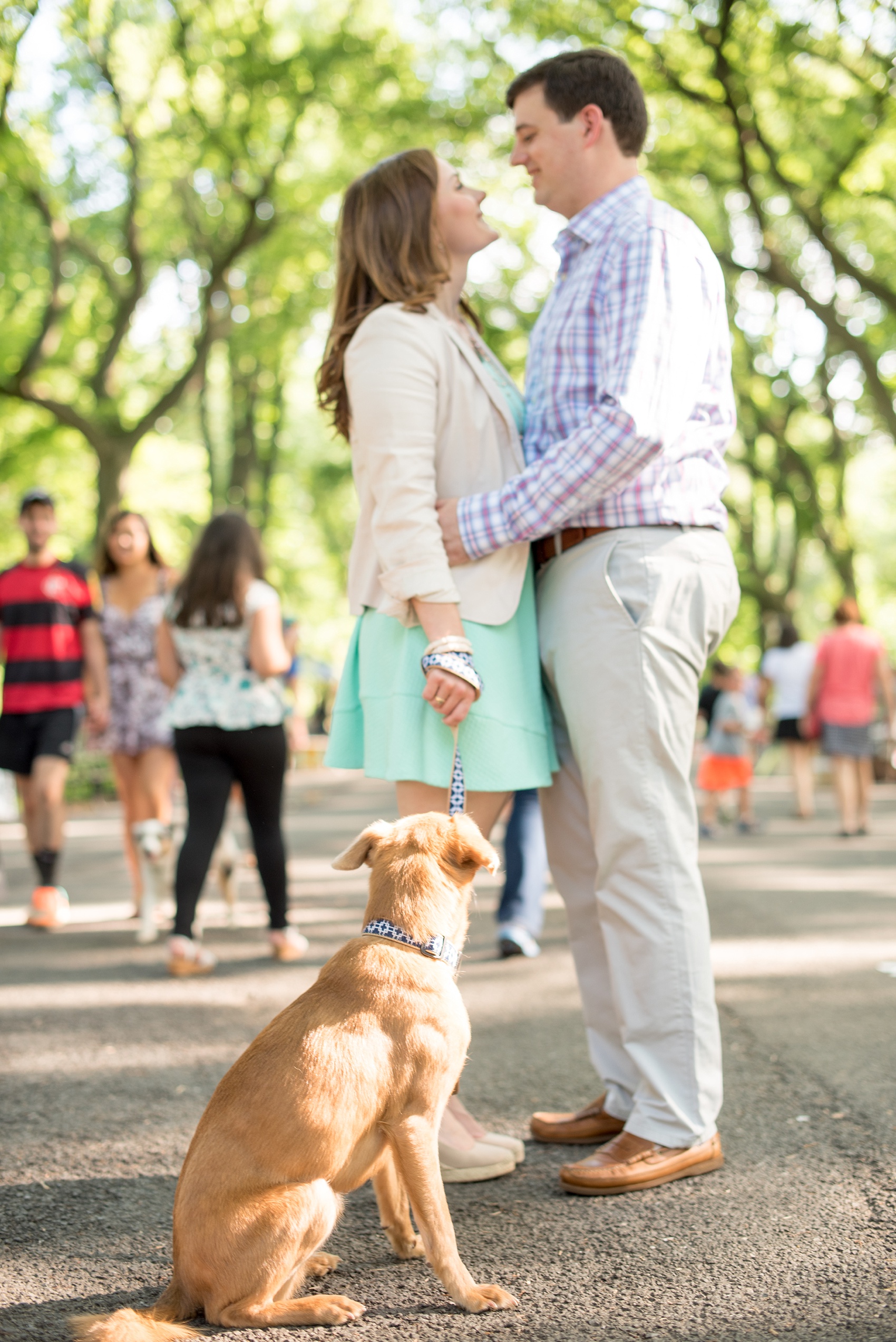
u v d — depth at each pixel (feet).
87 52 73.56
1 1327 8.84
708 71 67.15
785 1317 8.68
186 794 22.11
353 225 12.14
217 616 21.70
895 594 171.83
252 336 91.81
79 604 28.43
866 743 47.21
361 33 76.54
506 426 12.39
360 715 12.71
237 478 106.11
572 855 12.82
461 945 10.51
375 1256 10.30
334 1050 9.29
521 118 12.67
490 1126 13.26
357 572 12.39
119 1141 12.85
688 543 11.84
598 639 11.66
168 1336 8.40
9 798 52.65
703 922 11.76
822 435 117.60
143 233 80.48
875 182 73.15
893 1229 10.08
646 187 12.47
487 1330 8.68
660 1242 10.07
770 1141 12.36
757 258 83.30
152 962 23.13
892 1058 15.03
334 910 29.58
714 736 49.55
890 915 26.66
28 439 87.92
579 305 12.12
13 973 22.29
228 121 76.69
